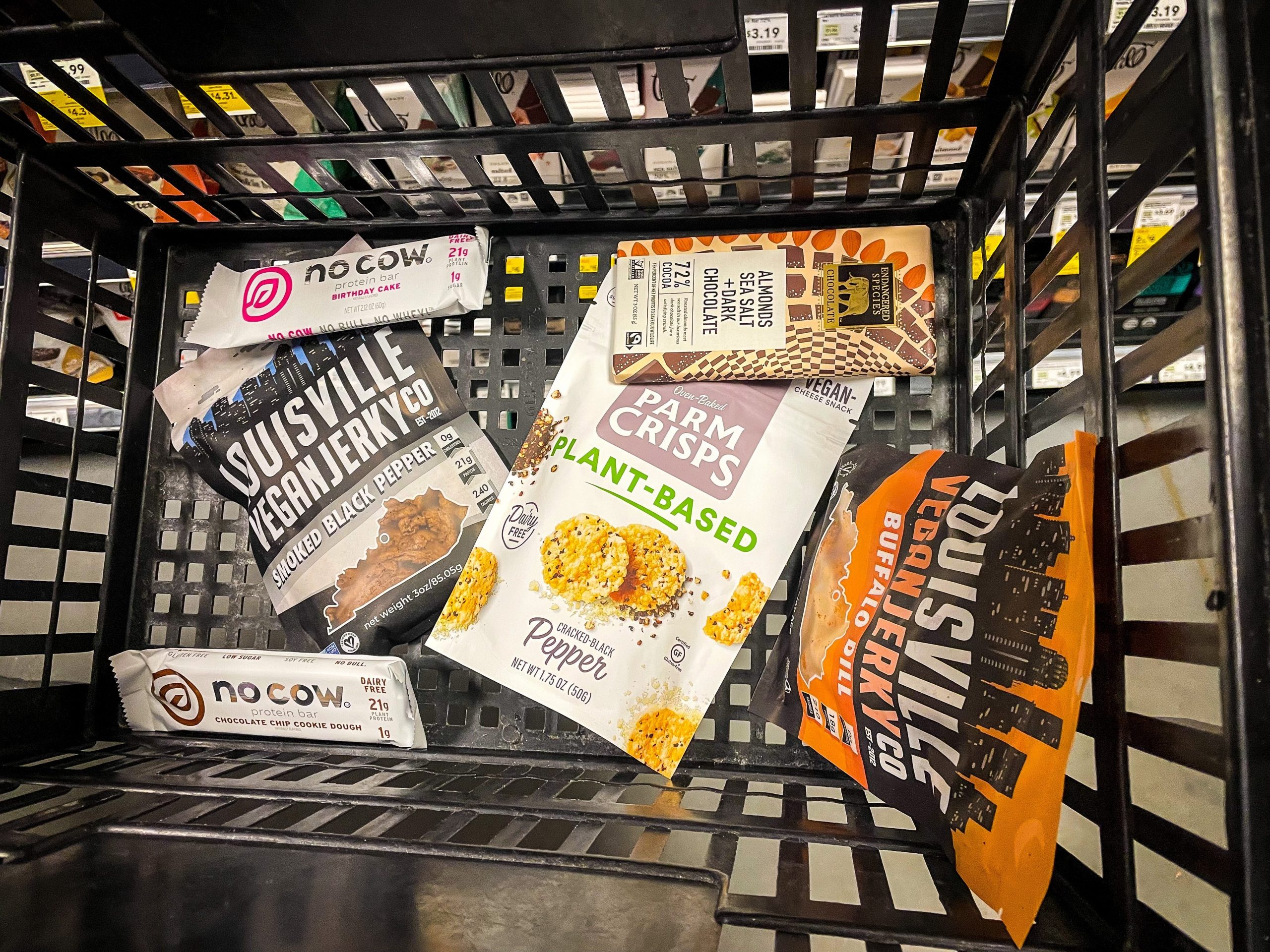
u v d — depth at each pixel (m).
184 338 0.77
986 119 0.56
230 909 0.38
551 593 0.64
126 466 0.74
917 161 0.60
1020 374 0.54
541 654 0.63
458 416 0.71
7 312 0.62
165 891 0.40
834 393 0.65
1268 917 0.28
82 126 0.69
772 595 0.66
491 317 0.72
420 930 0.36
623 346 0.65
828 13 0.59
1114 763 0.38
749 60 0.60
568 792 0.57
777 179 0.62
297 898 0.40
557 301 0.72
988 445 0.60
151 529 0.75
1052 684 0.37
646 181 0.63
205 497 0.75
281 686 0.66
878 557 0.54
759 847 0.50
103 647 0.71
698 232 0.71
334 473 0.71
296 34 0.48
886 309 0.63
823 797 0.57
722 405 0.65
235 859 0.45
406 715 0.65
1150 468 0.36
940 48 0.49
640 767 0.64
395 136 0.59
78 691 0.69
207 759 0.63
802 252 0.65
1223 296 0.30
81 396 0.70
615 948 0.35
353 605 0.69
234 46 0.49
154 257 0.77
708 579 0.63
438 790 0.56
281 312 0.72
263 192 0.70
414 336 0.72
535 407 0.71
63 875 0.42
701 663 0.62
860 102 0.54
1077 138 0.45
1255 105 0.31
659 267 0.66
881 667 0.51
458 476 0.70
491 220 0.71
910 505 0.53
